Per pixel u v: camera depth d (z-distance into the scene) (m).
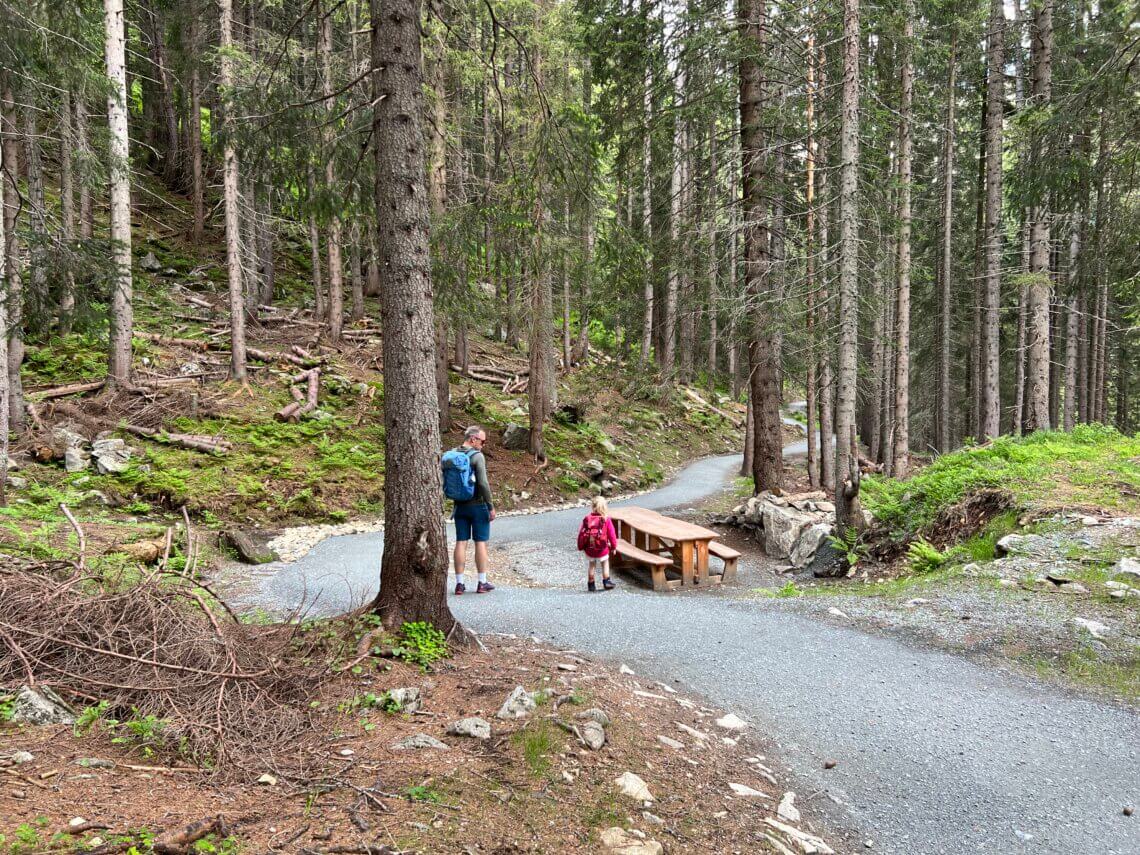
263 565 9.25
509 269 11.61
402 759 3.31
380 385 17.61
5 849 2.07
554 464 17.95
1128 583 6.46
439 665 4.58
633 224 14.59
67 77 10.79
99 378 13.69
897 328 17.59
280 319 20.48
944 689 5.11
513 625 6.38
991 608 6.52
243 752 3.21
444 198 14.48
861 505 10.74
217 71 16.16
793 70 13.48
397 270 4.83
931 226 25.20
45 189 20.80
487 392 21.36
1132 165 10.67
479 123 19.47
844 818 3.57
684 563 10.02
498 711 3.93
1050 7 16.44
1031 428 15.91
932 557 8.55
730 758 4.04
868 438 33.28
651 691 4.86
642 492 18.86
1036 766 4.07
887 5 12.54
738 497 17.97
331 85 12.62
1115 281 14.35
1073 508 8.15
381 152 4.84
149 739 3.14
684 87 13.52
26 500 9.29
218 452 12.60
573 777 3.37
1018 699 4.93
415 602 4.94
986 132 21.11
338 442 14.70
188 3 20.06
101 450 11.27
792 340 13.44
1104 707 4.75
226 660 3.89
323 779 3.05
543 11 15.41
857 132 10.70
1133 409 32.41
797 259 13.22
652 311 20.61
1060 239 17.91
